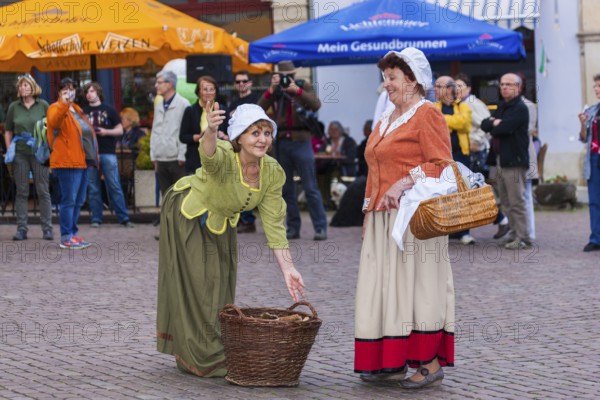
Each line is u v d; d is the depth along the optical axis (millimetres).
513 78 11703
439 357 5934
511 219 12031
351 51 13219
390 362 5801
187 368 6070
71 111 12188
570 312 8078
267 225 6129
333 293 9023
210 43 14250
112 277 9891
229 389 5773
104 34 13641
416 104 5910
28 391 5691
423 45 13078
